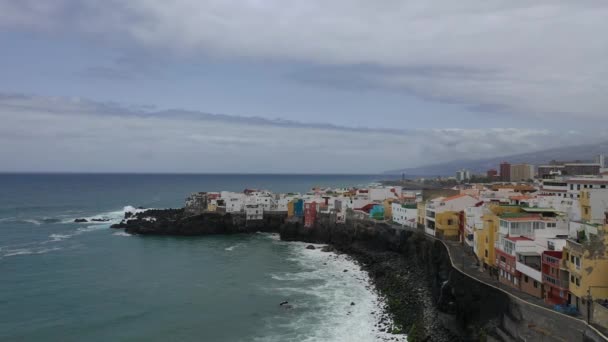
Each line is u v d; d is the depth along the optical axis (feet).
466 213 290.35
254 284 296.10
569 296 170.50
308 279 308.81
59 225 568.00
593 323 150.51
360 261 364.58
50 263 353.51
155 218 585.22
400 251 348.79
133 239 478.59
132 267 343.05
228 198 549.13
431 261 281.13
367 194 525.34
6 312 240.12
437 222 314.76
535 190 432.25
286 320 230.89
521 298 184.55
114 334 213.46
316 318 233.35
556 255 182.19
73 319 231.09
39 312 240.53
